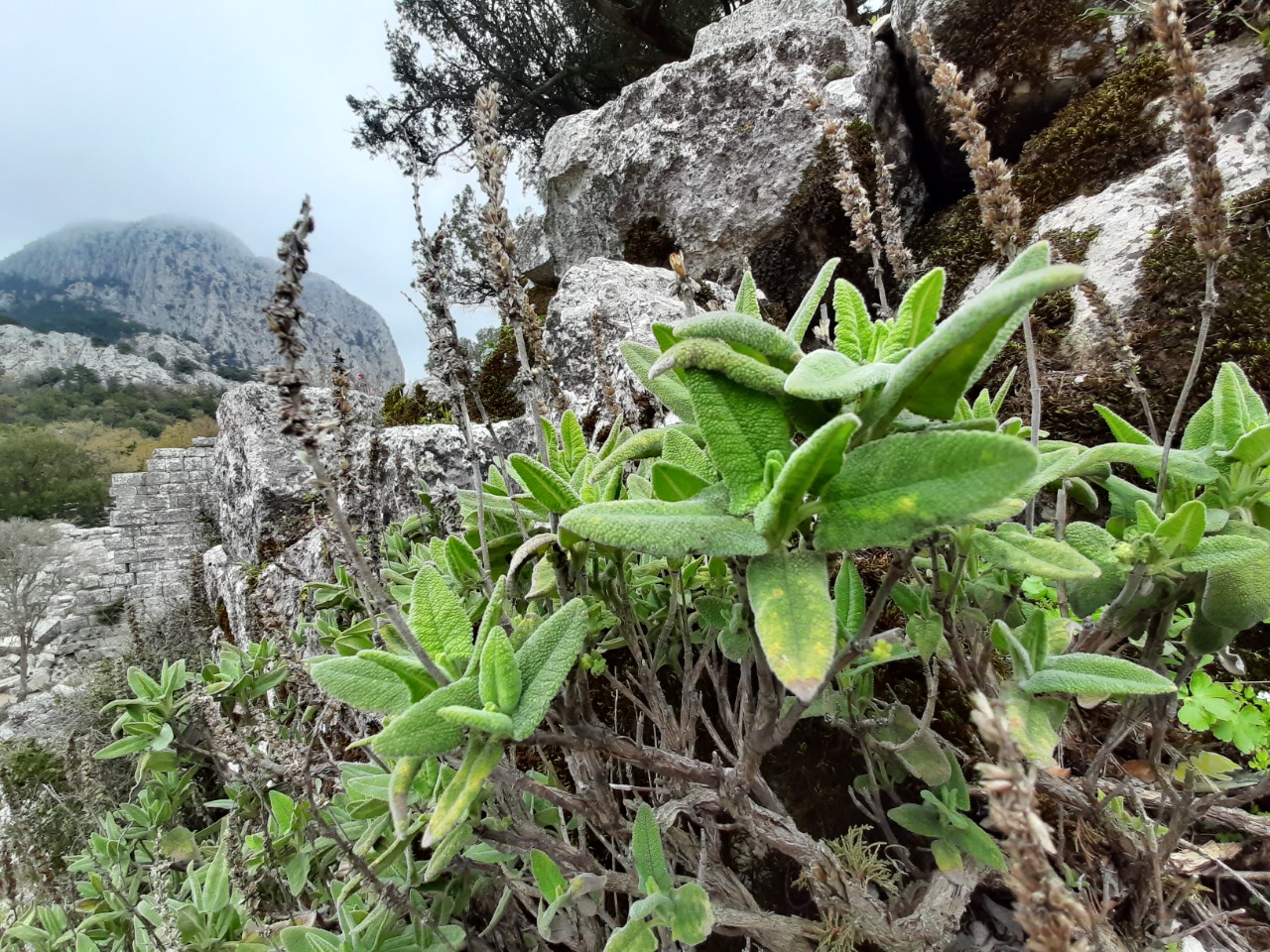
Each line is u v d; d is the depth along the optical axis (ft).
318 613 2.45
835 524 0.75
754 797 1.28
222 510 5.07
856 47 3.29
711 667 1.44
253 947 1.56
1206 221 0.95
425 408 4.00
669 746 1.30
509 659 0.88
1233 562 0.95
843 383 0.75
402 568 1.92
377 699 0.96
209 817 2.79
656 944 1.00
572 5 9.11
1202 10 2.57
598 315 2.08
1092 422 1.98
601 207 4.00
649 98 3.70
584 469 1.32
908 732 1.30
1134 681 0.92
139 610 9.70
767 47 3.35
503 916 1.52
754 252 3.45
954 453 0.69
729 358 0.81
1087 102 2.65
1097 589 1.15
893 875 1.39
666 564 1.33
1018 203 1.05
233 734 1.41
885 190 1.56
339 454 1.35
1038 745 0.93
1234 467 1.08
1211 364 1.85
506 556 1.44
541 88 9.73
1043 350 2.17
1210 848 1.38
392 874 1.39
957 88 1.06
